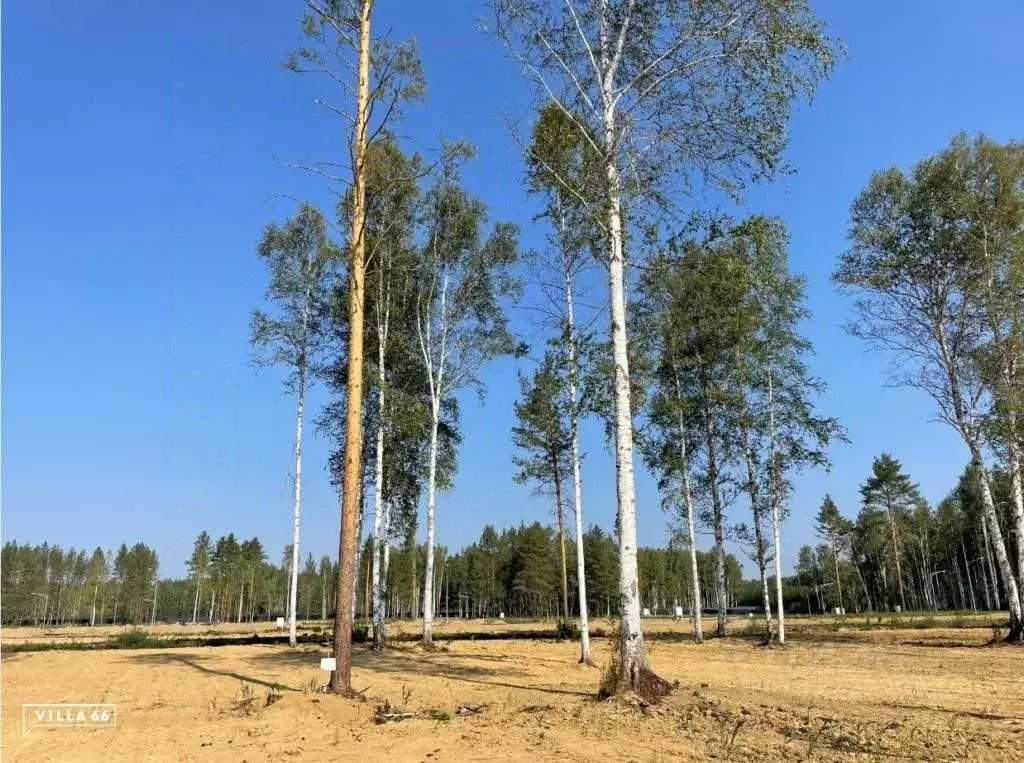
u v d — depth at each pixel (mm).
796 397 24984
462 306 25422
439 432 26469
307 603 93438
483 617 94938
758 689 13086
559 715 10117
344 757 8062
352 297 13188
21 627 83375
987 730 9062
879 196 25781
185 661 20469
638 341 15508
